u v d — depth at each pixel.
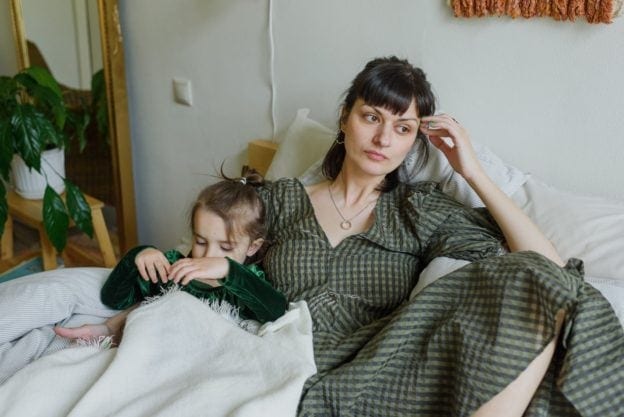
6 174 2.02
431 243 1.26
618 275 1.08
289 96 1.80
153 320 1.06
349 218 1.33
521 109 1.37
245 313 1.21
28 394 0.95
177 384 0.96
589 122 1.28
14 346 1.13
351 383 0.94
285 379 0.94
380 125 1.21
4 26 2.68
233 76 1.94
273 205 1.38
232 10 1.86
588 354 0.80
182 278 1.16
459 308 0.93
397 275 1.25
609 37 1.21
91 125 2.53
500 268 0.91
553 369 0.86
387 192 1.35
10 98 2.16
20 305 1.16
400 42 1.51
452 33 1.41
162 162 2.35
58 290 1.22
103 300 1.28
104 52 2.25
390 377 0.95
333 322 1.22
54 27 2.43
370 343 1.00
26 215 2.35
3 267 2.51
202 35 1.99
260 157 1.84
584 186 1.33
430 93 1.24
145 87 2.29
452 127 1.22
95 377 0.99
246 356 0.99
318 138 1.59
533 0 1.25
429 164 1.38
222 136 2.06
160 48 2.15
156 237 2.53
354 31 1.59
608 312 0.82
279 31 1.76
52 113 2.45
